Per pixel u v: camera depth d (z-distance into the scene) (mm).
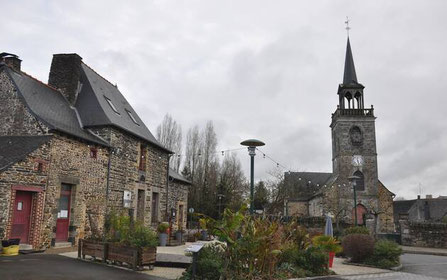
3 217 10883
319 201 37344
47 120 13188
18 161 11359
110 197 15281
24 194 11773
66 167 13125
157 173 19906
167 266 10141
